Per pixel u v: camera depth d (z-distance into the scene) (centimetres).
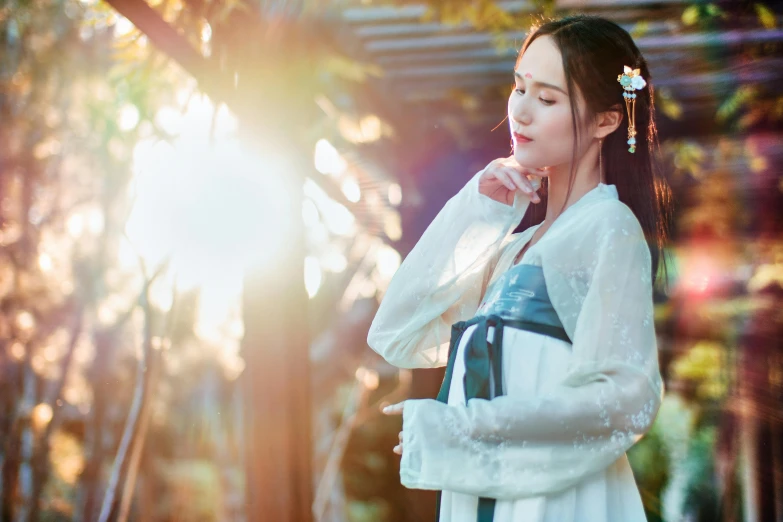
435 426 130
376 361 666
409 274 159
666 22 376
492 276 155
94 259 504
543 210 166
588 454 126
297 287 281
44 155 468
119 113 426
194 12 270
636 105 146
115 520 304
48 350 525
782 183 471
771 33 374
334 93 410
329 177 482
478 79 454
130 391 554
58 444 559
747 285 522
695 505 575
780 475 512
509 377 136
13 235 467
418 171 509
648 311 132
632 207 146
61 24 450
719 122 453
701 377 557
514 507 131
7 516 448
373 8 370
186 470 618
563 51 139
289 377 277
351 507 713
